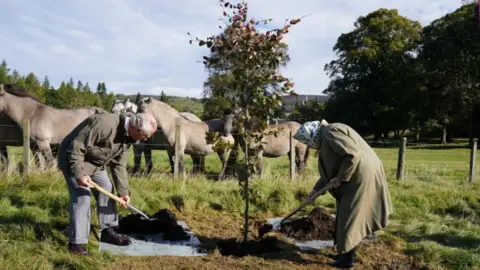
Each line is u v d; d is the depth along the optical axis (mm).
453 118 41562
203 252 5535
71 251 5102
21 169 9508
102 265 4895
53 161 10172
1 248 4832
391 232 6555
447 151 27719
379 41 44625
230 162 10938
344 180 4906
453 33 39000
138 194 7777
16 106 9953
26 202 6953
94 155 5012
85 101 65750
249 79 5406
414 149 30469
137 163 11641
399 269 5117
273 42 5246
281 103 5551
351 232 4934
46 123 10180
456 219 7516
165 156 17719
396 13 45031
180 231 6125
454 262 5289
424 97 39594
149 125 4902
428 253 5465
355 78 45531
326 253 5621
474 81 38562
